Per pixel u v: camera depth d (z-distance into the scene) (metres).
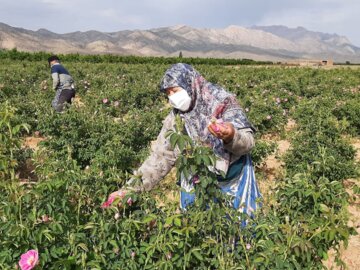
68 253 2.37
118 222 2.46
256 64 62.50
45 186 2.43
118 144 6.12
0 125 2.73
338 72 31.20
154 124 7.96
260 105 10.41
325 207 2.48
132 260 2.38
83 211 2.67
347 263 4.42
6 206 2.28
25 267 2.08
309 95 17.17
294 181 2.69
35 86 15.70
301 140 7.05
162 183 6.28
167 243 2.30
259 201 2.73
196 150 2.35
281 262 2.33
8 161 2.78
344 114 10.99
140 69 27.14
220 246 2.45
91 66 28.97
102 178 2.85
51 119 6.69
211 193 2.48
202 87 2.71
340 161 6.55
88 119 7.16
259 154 7.25
